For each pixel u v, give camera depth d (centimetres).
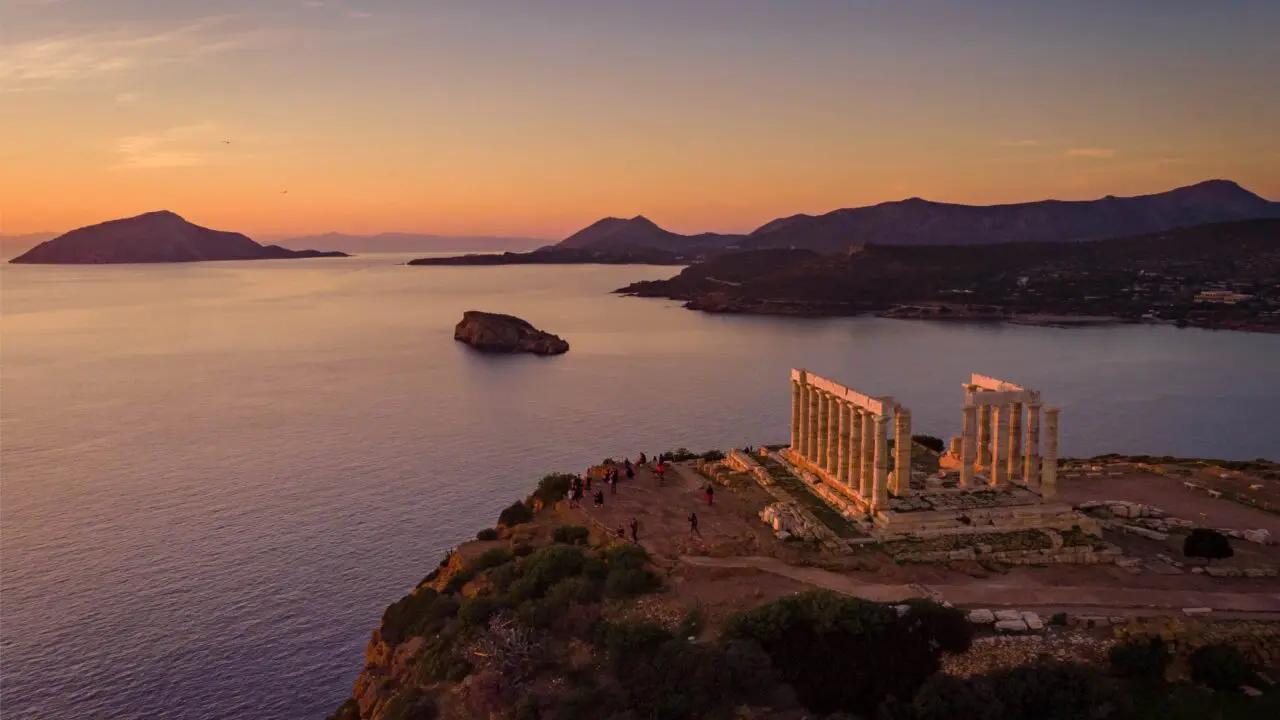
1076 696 4003
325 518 10194
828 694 4328
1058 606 4794
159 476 11925
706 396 18112
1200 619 4584
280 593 8188
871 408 6238
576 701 4275
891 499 6272
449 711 4591
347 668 6962
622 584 5169
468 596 5872
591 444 13900
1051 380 19562
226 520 10125
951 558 5447
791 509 6438
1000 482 6619
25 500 10825
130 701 6500
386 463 12631
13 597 8088
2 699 6519
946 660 4334
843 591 5025
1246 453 13275
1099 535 5822
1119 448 13612
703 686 4231
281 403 17475
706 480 7869
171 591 8231
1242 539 5847
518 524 7181
